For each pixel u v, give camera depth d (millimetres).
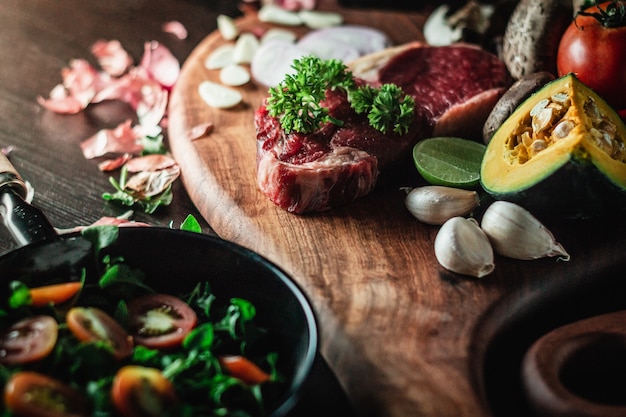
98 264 456
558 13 607
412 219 548
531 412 451
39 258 444
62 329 417
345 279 501
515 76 631
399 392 437
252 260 448
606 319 461
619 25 568
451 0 824
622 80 568
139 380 379
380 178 572
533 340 497
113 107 686
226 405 405
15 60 739
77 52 754
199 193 577
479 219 547
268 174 547
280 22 766
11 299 424
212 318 456
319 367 469
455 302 487
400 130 570
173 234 457
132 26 793
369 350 456
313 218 548
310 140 563
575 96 522
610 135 525
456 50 649
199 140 615
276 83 680
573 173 495
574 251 519
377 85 619
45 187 601
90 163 626
